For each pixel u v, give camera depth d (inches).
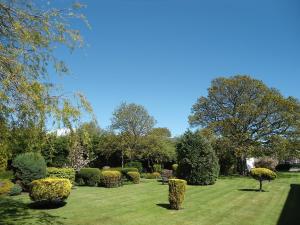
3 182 682.2
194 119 1614.2
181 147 1012.5
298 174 1649.9
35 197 531.2
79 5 321.1
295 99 1518.2
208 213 533.0
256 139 1517.0
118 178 904.3
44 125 288.8
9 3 299.7
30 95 275.1
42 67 309.7
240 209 576.1
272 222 478.0
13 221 447.2
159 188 870.4
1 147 293.7
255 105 1519.4
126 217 486.0
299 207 604.7
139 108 1745.8
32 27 302.8
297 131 1478.8
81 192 764.6
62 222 447.8
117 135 1724.9
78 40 321.1
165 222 461.7
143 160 1776.6
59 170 818.2
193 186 952.9
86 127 310.8
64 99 300.7
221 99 1585.9
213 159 1010.1
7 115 281.4
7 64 279.3
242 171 1529.3
